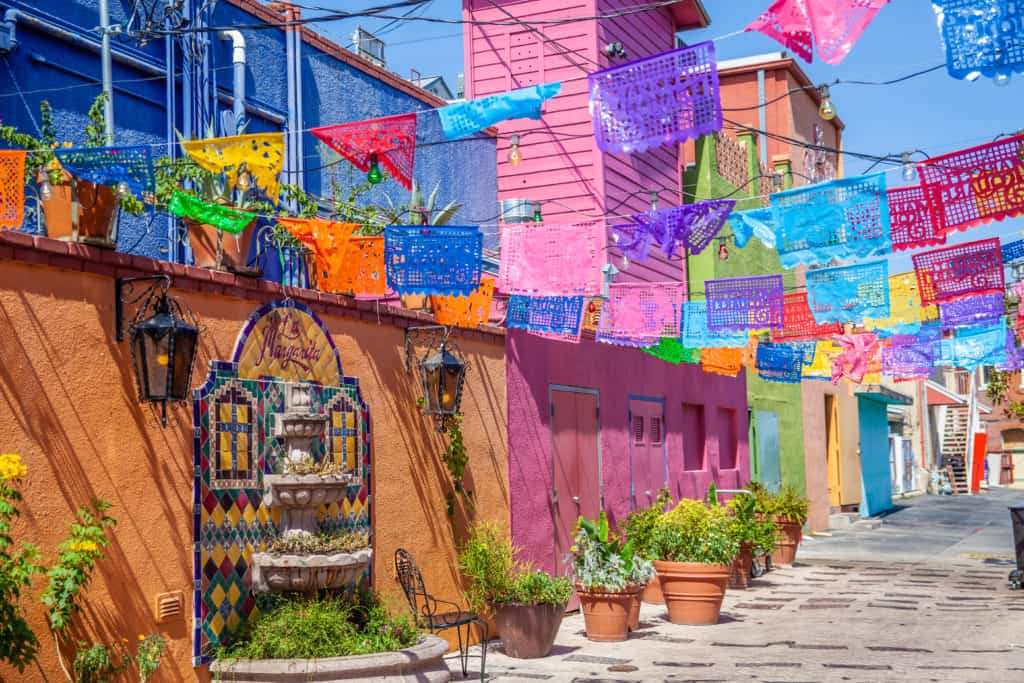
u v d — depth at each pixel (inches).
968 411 1815.9
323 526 335.6
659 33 731.4
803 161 1014.4
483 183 621.3
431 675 315.0
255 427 320.5
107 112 382.9
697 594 489.4
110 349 275.1
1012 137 276.4
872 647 423.2
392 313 392.8
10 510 226.8
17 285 251.8
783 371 648.4
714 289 439.5
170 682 282.7
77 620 257.1
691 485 675.4
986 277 380.8
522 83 653.3
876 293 371.9
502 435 466.9
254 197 354.0
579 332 454.0
